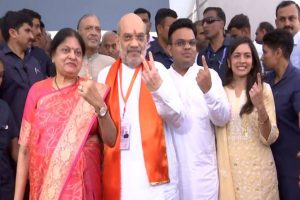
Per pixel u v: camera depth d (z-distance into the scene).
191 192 2.99
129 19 2.83
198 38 5.10
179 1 7.89
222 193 3.05
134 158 2.69
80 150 2.51
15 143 3.34
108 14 8.06
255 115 2.98
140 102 2.75
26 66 3.66
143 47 2.84
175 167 2.86
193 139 3.00
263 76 3.28
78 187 2.48
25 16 3.71
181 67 3.15
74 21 7.98
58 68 2.64
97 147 2.61
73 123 2.54
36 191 2.55
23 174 2.69
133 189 2.67
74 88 2.61
